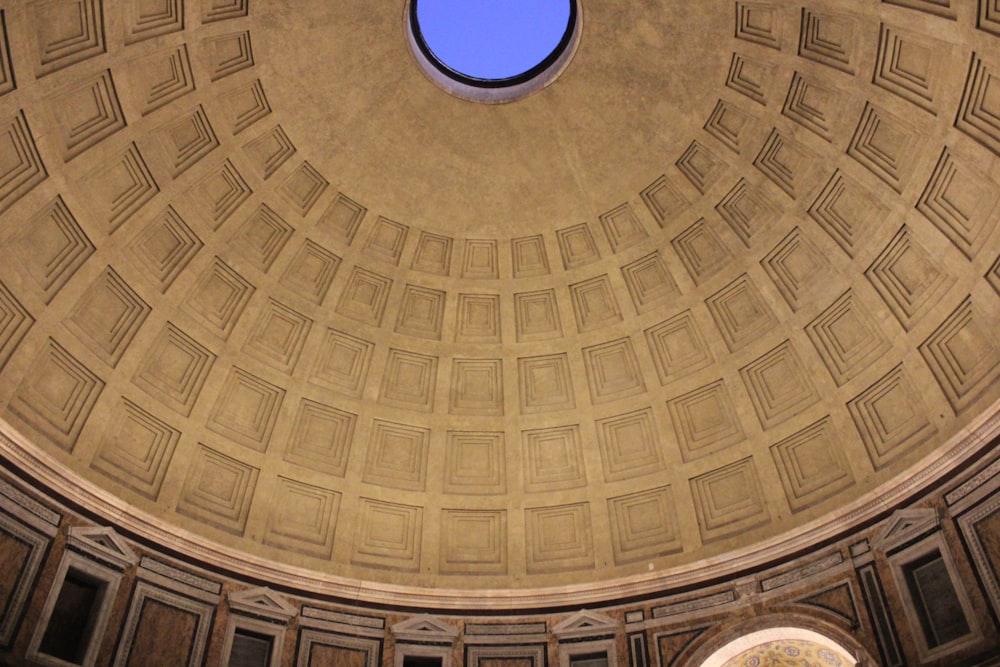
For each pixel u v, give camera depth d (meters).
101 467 16.28
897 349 16.62
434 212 20.11
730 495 18.36
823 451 17.47
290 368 19.39
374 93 18.69
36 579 14.18
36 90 14.88
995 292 14.97
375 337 20.14
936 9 14.28
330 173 19.27
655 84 18.31
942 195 15.66
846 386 17.36
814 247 17.86
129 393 17.08
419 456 20.00
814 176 17.48
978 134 14.69
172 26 16.16
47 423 15.65
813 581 16.14
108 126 16.22
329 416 19.64
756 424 18.47
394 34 18.05
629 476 19.39
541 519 19.55
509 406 20.31
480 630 17.94
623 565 18.53
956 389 15.59
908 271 16.48
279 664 16.55
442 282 20.42
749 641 16.48
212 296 18.53
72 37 15.04
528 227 20.31
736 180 18.52
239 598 16.69
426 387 20.36
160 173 17.23
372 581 18.14
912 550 15.01
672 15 17.28
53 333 15.98
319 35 17.66
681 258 19.55
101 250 16.70
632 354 20.03
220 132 17.78
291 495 18.77
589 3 17.61
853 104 16.41
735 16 16.88
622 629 17.48
